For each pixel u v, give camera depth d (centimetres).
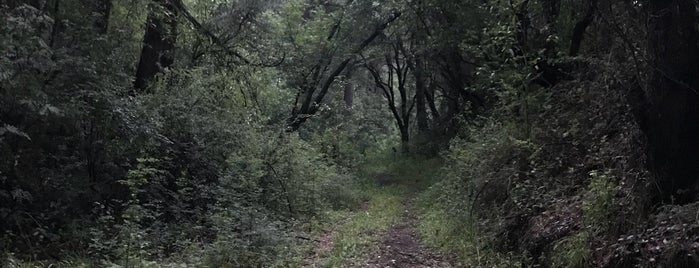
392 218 1357
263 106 1778
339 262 891
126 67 1230
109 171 1020
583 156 959
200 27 1412
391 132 3909
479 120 1655
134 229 843
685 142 678
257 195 1202
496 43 1230
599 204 747
